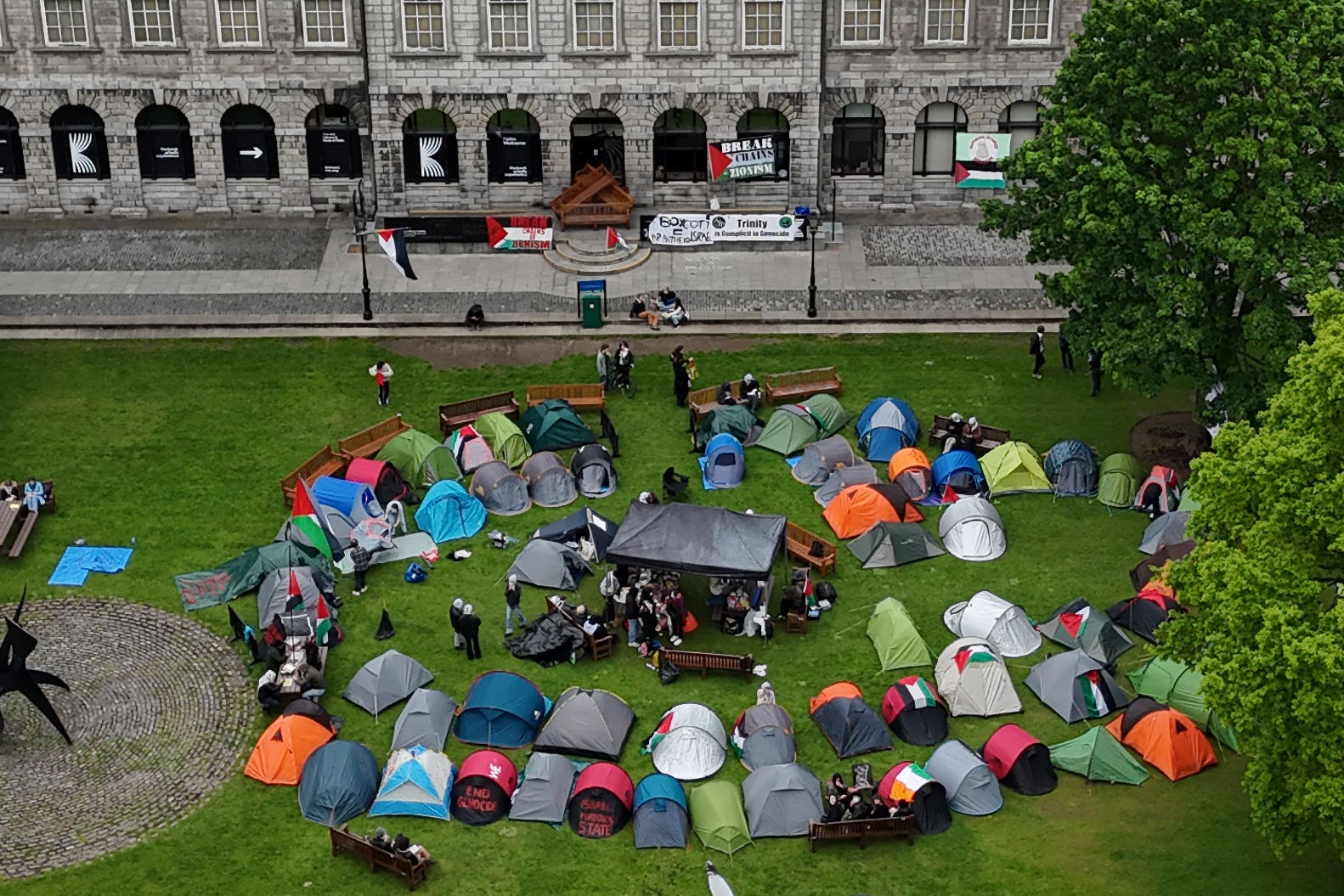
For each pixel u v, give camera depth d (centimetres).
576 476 7281
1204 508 5303
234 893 5225
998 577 6738
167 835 5450
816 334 8594
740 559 6306
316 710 5831
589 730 5762
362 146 9675
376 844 5266
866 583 6700
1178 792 5616
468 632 6200
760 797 5472
